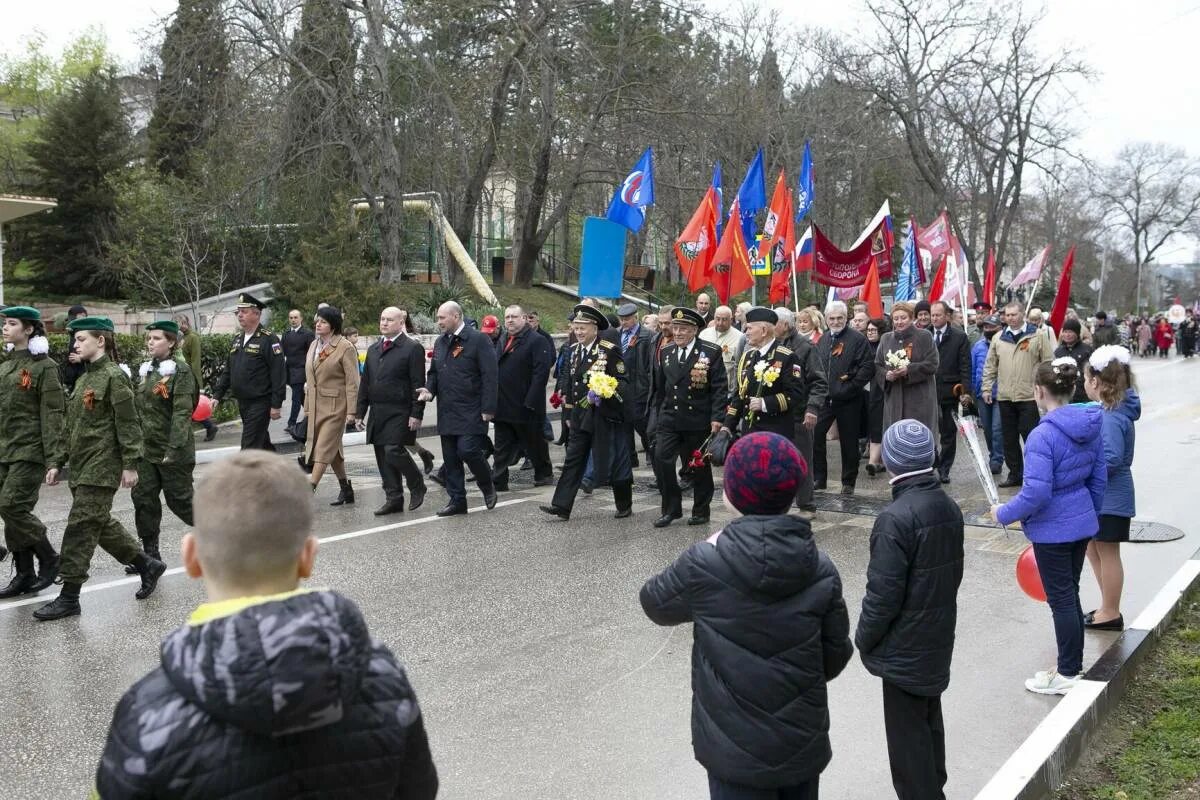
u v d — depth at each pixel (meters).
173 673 1.69
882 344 11.35
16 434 7.08
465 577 7.68
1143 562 8.10
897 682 3.80
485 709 5.19
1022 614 6.80
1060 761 4.51
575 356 9.74
